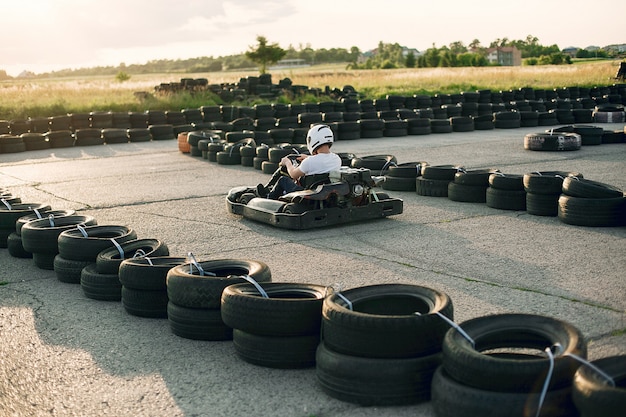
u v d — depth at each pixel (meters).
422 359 3.46
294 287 4.37
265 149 13.09
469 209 8.78
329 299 3.84
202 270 4.90
